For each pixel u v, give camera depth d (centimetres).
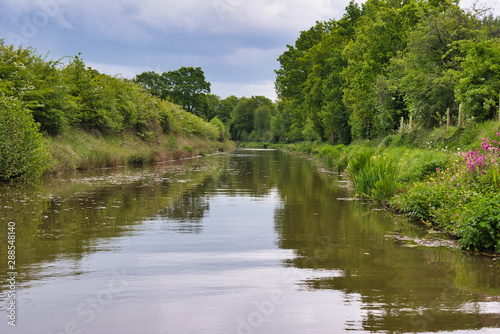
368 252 559
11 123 1381
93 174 1745
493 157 854
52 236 643
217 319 340
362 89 3378
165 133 3950
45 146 1565
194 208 926
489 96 1584
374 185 1073
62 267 483
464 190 732
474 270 479
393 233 677
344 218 812
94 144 2392
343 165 2047
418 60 2367
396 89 2800
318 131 5578
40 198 1038
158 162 2811
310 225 743
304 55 5722
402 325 329
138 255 538
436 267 490
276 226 732
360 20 4119
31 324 329
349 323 332
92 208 904
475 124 1627
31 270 471
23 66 1856
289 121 9356
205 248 577
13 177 1414
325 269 482
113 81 3102
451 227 639
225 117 11925
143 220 781
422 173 1106
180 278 448
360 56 3447
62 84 2175
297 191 1254
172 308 363
